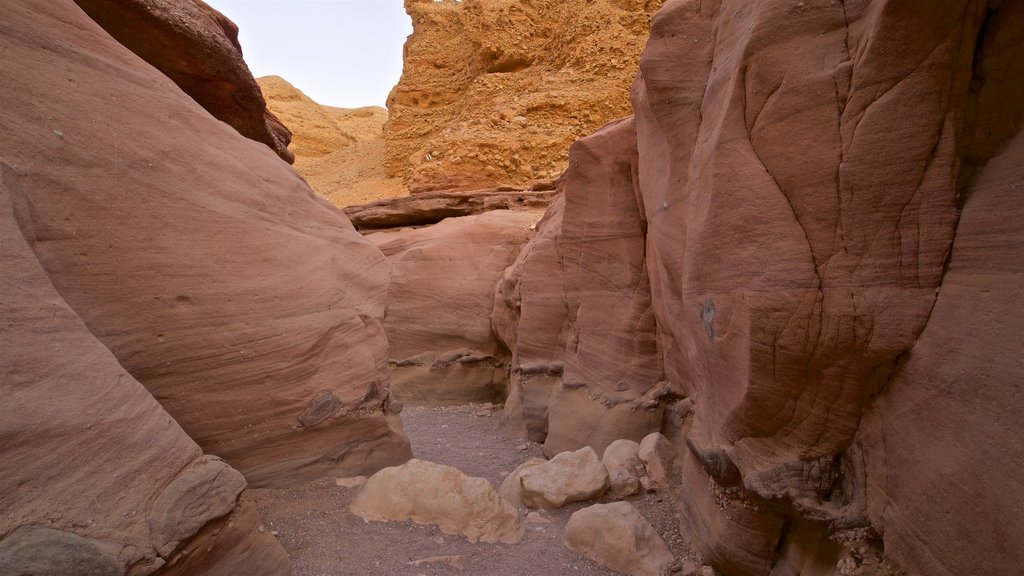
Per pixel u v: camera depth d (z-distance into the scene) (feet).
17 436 6.14
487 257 34.27
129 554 6.62
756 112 9.34
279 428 11.60
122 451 7.18
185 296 10.03
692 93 12.73
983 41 7.14
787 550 9.84
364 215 45.24
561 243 24.41
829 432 8.89
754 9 9.74
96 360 7.34
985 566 5.90
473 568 10.36
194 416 10.27
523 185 61.05
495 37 74.13
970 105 7.27
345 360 13.10
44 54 8.77
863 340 7.99
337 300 13.37
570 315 22.98
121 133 9.60
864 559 8.10
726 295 9.86
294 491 11.79
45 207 8.16
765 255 8.90
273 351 11.41
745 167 9.42
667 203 13.83
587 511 12.00
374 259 15.80
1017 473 5.50
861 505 8.36
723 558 10.71
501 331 30.45
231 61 16.87
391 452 13.99
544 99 63.46
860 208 7.93
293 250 12.60
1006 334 5.90
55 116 8.61
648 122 15.90
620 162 20.08
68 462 6.56
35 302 6.87
